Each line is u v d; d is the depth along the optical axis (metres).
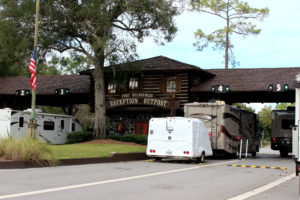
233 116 22.86
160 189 8.90
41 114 28.59
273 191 9.37
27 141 13.84
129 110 30.70
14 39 24.42
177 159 20.41
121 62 26.61
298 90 9.76
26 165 12.96
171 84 29.89
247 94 31.83
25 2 23.61
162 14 25.59
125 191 8.41
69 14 24.36
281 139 27.39
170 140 17.55
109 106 30.95
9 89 35.19
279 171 15.03
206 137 19.00
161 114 30.94
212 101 28.69
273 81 28.20
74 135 29.75
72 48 26.95
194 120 17.61
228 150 21.80
